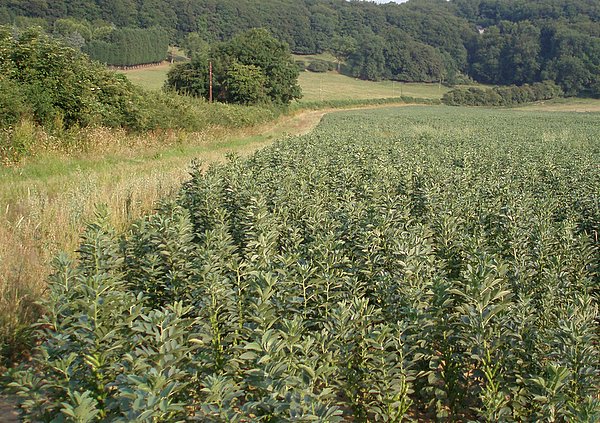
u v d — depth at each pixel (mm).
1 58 17703
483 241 7789
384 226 7656
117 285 5793
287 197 10484
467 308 5090
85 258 6414
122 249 7246
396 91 112688
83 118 19109
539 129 41094
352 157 16531
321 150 17984
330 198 10930
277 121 54188
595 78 108625
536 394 4531
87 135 18672
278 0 130750
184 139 25234
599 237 9219
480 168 15562
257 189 10312
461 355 5246
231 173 11617
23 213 10641
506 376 4871
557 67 112062
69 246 8922
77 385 4293
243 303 5656
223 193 10852
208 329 5160
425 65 126375
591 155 20531
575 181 12820
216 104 36938
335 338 4918
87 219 10125
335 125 41375
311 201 9992
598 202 9906
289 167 14180
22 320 6566
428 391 5289
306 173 12469
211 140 28188
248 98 55531
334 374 4957
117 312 4836
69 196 11398
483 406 4773
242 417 3867
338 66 129000
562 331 4914
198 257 6562
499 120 54531
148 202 12438
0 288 6992
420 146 22281
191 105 29219
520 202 9828
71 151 17672
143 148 21297
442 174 12875
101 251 6379
